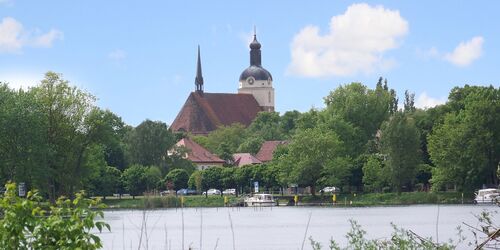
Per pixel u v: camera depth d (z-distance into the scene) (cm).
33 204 2170
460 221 10388
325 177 17588
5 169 12950
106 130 14212
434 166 17988
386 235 8112
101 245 2206
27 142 12800
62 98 13900
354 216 12331
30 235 2167
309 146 17762
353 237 3359
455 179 15575
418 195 16250
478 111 15425
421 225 9788
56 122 13800
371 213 13088
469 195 15512
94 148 14550
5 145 12912
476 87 18688
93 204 2291
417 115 19000
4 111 12788
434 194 16062
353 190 18750
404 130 16762
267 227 10444
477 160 15250
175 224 11400
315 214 13488
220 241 8338
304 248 7412
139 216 13750
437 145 15750
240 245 7900
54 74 13975
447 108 18412
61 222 2158
